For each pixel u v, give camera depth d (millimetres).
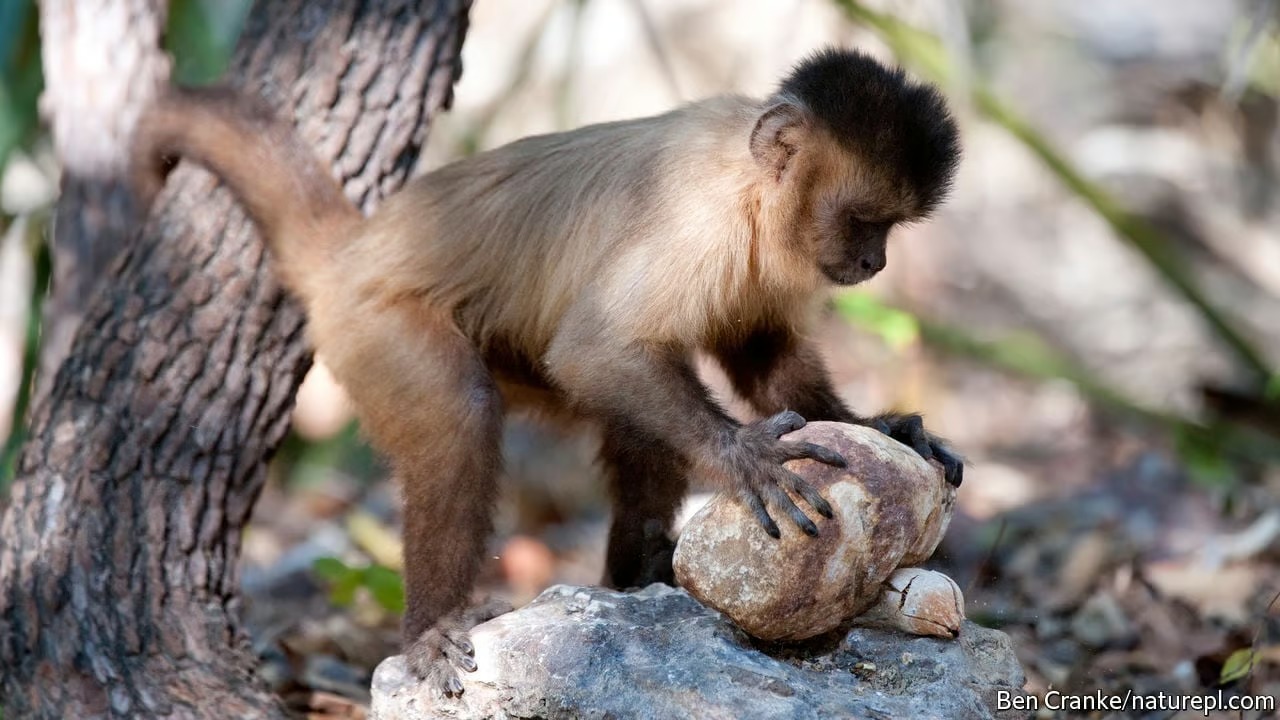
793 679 8438
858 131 10406
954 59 15812
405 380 10703
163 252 11273
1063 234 25328
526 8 23000
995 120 17656
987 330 23422
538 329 11023
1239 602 12766
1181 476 16875
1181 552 14305
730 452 9047
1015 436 20266
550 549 17078
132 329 11094
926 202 10633
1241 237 25000
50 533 10641
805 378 11523
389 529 16922
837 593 8617
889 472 8688
